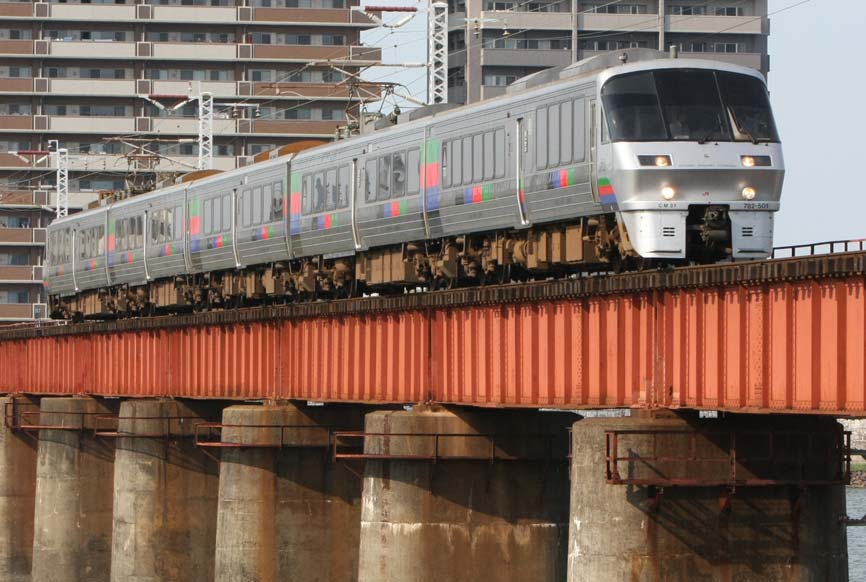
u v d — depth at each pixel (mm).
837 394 59656
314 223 113938
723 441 68688
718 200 76750
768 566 69312
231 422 108500
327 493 108500
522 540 89625
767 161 77250
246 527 107750
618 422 68750
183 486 127188
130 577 127312
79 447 144375
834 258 59156
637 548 67938
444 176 95750
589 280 73000
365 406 109812
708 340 66312
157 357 128125
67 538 144750
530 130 86500
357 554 108812
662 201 76438
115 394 136875
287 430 107500
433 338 87938
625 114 78000
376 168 104938
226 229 129875
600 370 72812
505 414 89375
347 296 113812
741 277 63656
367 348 95688
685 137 76938
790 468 69688
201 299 139500
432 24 141875
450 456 88125
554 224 85438
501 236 90562
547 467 90375
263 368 109875
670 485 67250
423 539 88312
